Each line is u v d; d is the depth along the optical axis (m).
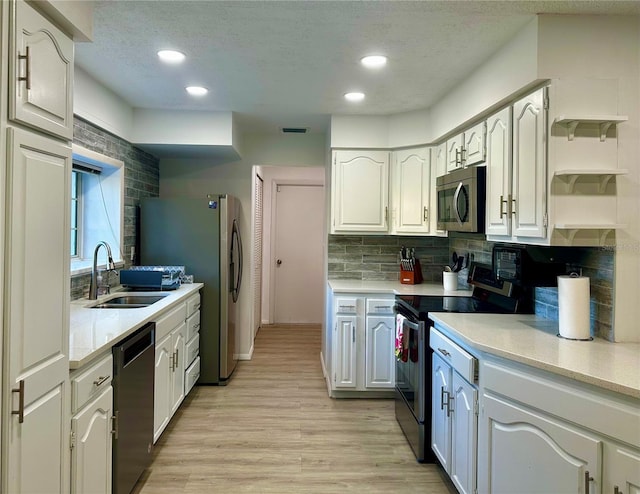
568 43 1.92
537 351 1.74
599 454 1.43
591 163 1.89
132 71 2.71
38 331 1.38
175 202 3.84
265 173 6.22
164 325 2.70
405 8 1.90
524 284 2.29
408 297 3.13
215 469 2.47
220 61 2.54
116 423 1.96
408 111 3.56
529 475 1.65
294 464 2.54
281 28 2.11
